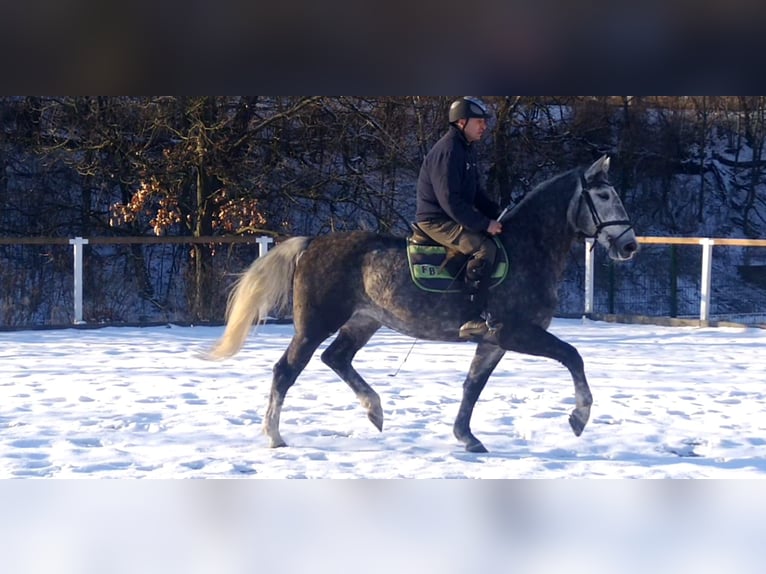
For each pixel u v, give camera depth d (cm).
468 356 1355
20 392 1007
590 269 1939
